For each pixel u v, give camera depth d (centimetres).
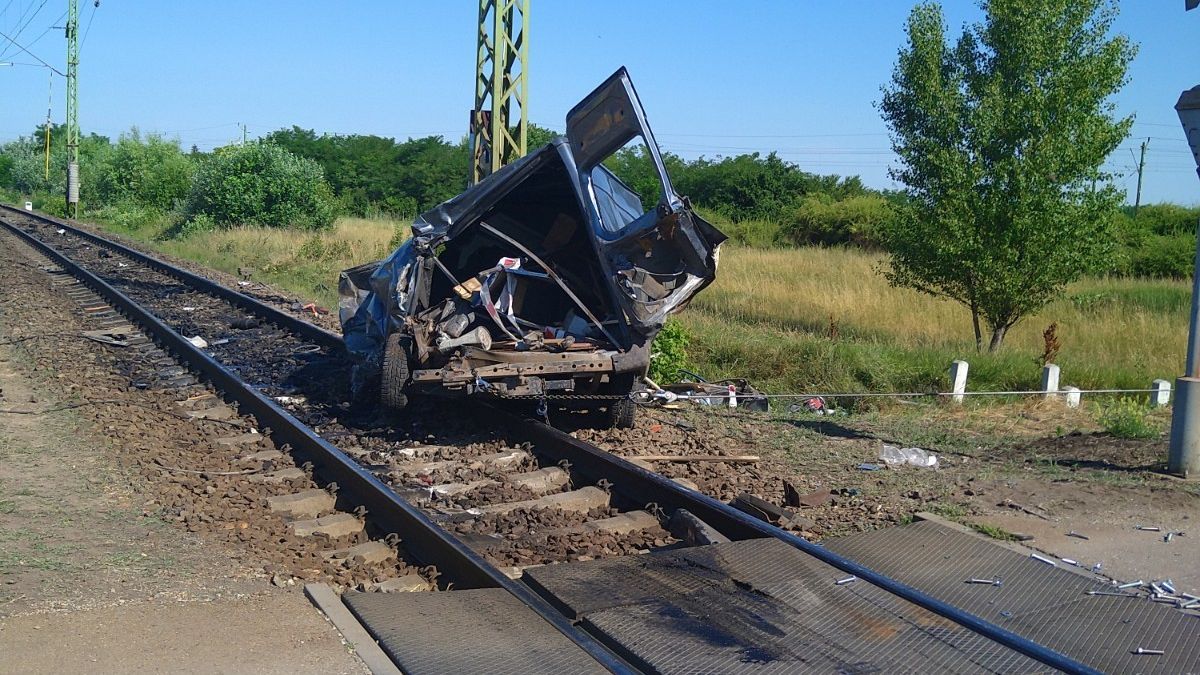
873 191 5691
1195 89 803
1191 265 3070
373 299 1080
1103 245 1535
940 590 590
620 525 717
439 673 454
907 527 700
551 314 1048
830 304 2050
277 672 458
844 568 588
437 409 1036
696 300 2117
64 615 512
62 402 1056
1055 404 1188
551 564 612
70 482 770
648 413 1095
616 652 495
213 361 1220
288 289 2308
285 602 545
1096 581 602
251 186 3766
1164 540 676
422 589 600
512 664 466
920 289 1672
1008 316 1575
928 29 1608
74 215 5750
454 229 964
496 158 1809
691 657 479
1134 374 1380
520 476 830
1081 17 1520
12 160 10744
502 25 1802
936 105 1570
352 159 7075
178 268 2428
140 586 561
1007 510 742
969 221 1532
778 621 522
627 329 935
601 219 926
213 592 556
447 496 777
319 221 3769
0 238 3559
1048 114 1518
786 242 4519
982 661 475
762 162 5731
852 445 952
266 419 1002
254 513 724
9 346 1407
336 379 1237
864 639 502
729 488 802
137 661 463
